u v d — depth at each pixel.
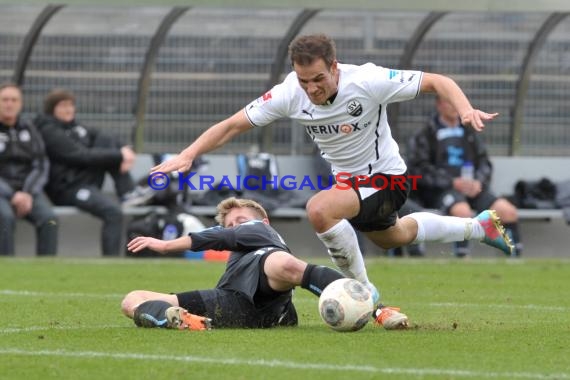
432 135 50.56
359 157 24.86
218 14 52.34
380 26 52.31
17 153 48.47
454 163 50.31
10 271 41.41
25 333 22.67
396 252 53.53
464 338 21.72
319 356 19.25
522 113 54.09
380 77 24.06
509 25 52.94
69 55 52.38
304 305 30.12
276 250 23.12
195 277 39.22
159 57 52.69
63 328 23.61
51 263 45.44
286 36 52.19
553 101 54.47
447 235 27.47
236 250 23.52
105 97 52.78
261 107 24.67
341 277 22.38
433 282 37.69
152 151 53.22
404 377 17.36
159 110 53.06
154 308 22.80
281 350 19.91
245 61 52.91
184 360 18.92
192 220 48.94
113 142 51.09
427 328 23.53
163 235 48.75
